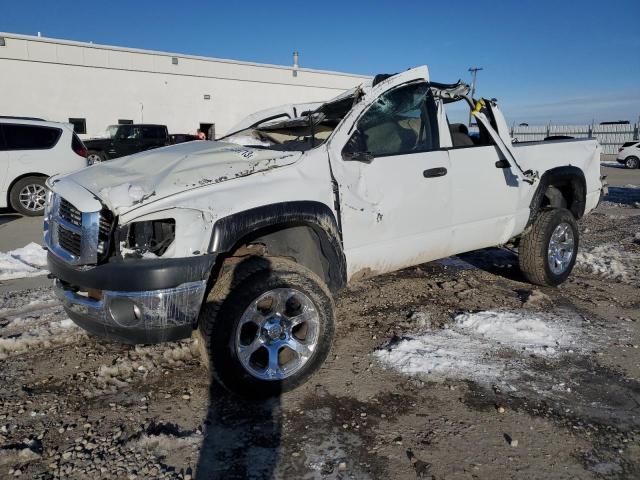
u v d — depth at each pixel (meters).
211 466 2.42
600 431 2.72
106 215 2.75
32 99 23.22
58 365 3.40
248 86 29.52
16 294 4.84
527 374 3.31
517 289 5.05
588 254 6.34
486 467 2.43
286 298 2.99
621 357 3.56
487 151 4.34
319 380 3.22
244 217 2.83
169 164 3.22
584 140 5.50
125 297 2.65
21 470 2.39
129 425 2.74
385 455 2.51
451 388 3.12
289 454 2.51
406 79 3.77
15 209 9.48
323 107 4.29
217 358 2.80
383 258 3.67
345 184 3.37
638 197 12.79
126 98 25.72
